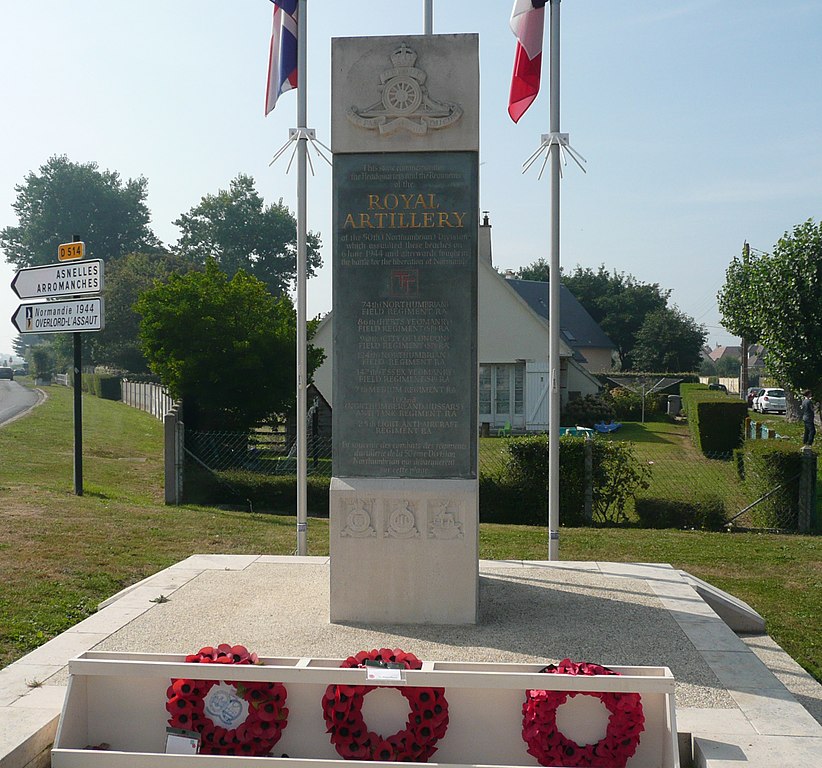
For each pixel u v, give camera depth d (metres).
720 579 10.04
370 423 7.07
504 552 11.03
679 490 17.45
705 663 6.11
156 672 4.56
